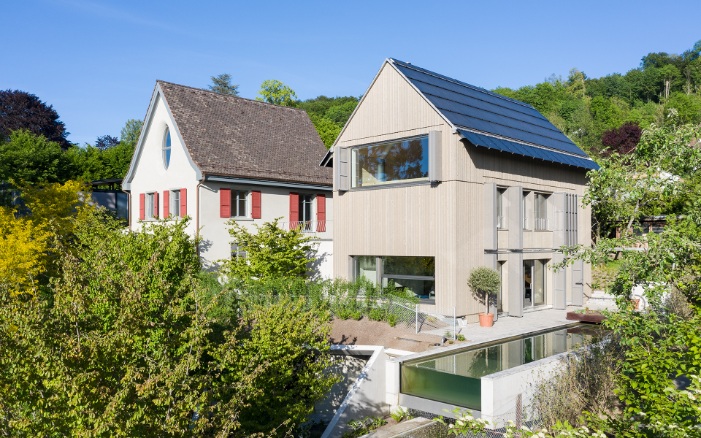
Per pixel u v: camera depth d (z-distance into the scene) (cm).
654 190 981
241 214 2594
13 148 4091
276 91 5359
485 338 1573
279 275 2147
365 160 2094
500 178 1994
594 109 7231
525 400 1095
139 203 2852
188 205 2497
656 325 802
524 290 2142
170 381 596
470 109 2059
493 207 1898
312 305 1794
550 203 2266
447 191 1828
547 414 995
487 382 1040
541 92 7881
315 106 7481
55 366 559
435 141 1833
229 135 2733
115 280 847
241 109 2961
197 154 2489
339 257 2148
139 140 2800
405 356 1295
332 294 1841
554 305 2219
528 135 2205
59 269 1174
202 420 648
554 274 2225
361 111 2089
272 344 1039
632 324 829
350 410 1182
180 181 2553
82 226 2002
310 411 1101
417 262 1944
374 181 2059
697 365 665
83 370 582
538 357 1302
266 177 2603
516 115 2359
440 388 1152
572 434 582
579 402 1041
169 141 2700
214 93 2917
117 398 547
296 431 1212
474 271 1803
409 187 1933
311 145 3106
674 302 1303
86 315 689
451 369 1193
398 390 1244
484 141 1864
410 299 1733
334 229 2169
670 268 862
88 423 556
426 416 1207
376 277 2056
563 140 2452
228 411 705
